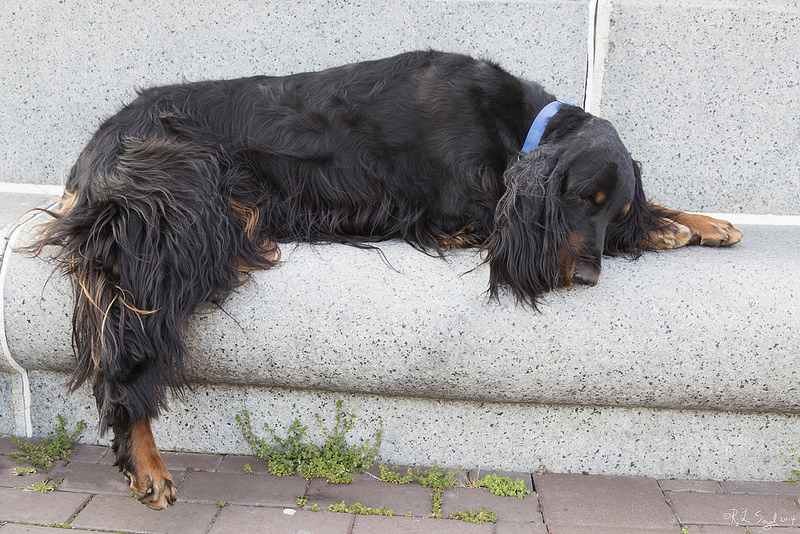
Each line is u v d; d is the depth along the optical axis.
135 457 1.58
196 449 1.80
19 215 1.85
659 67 2.11
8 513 1.60
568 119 1.78
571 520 1.63
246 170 1.84
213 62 2.14
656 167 2.16
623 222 1.81
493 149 1.82
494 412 1.76
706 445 1.76
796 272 1.73
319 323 1.69
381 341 1.69
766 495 1.72
